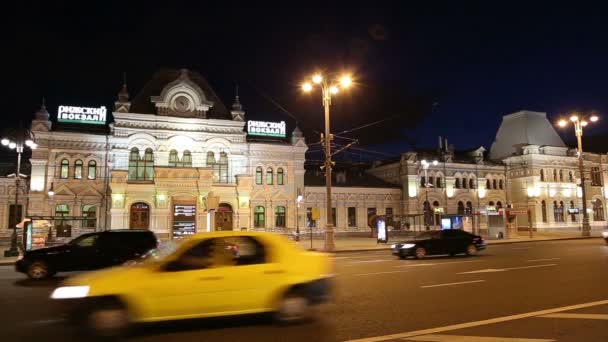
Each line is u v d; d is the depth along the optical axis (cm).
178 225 4212
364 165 6819
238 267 884
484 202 6372
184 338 809
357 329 857
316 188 5334
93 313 798
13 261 2530
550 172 6412
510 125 7031
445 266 1952
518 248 3056
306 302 912
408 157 5859
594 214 6769
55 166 4212
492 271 1733
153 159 4447
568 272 1650
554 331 817
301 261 939
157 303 827
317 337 805
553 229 6288
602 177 6906
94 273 887
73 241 1823
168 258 867
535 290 1275
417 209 5812
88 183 4278
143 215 4191
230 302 866
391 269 1847
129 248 1844
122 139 4362
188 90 4622
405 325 883
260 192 4850
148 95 4694
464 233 2522
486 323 889
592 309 1009
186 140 4562
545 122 6981
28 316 1021
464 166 6288
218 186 4475
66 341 802
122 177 4106
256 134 4991
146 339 805
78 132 4300
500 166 6550
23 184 4388
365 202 5672
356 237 4888
